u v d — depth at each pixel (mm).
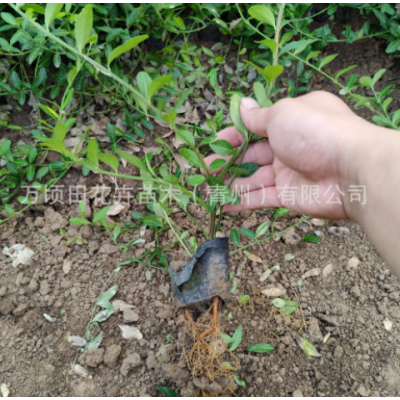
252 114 325
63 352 368
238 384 351
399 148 257
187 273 315
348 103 522
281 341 379
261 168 401
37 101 473
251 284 411
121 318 387
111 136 454
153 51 529
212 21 495
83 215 413
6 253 421
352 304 405
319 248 444
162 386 348
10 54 419
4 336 374
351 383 358
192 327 350
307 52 487
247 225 453
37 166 467
